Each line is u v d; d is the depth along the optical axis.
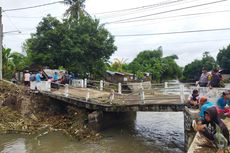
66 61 32.66
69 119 22.17
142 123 24.77
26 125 20.75
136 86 31.02
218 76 15.97
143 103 19.30
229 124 11.13
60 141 18.22
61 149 16.72
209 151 8.21
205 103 9.71
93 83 34.50
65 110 24.17
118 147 17.23
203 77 17.55
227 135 8.29
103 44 33.91
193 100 15.74
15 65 34.88
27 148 16.83
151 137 19.80
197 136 9.48
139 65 66.56
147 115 29.12
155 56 81.69
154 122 25.23
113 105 20.03
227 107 12.50
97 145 17.58
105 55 34.41
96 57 34.19
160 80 74.56
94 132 19.56
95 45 33.03
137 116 28.47
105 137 19.41
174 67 83.50
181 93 18.56
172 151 16.72
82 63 32.97
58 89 26.47
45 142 17.97
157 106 18.72
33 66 33.19
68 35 32.25
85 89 27.52
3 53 34.09
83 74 33.16
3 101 23.08
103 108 20.17
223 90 15.31
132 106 19.42
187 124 15.05
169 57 88.62
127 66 64.06
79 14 37.75
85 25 33.53
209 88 15.83
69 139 18.64
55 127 21.08
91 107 20.77
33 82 24.98
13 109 22.89
